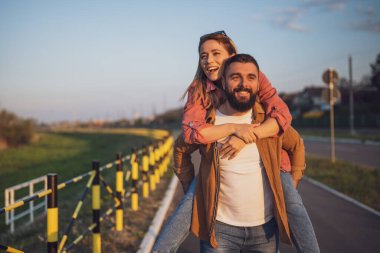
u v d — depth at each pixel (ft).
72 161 84.79
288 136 8.98
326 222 22.91
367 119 173.88
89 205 30.71
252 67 8.46
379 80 215.31
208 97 8.98
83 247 18.54
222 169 8.82
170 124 332.80
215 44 9.00
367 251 17.75
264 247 9.07
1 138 134.82
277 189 8.66
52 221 12.32
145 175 32.35
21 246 19.16
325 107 253.44
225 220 8.96
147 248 18.10
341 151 75.36
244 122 8.91
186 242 19.75
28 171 64.54
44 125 531.50
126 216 25.08
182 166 9.77
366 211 25.70
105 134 234.99
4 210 9.87
